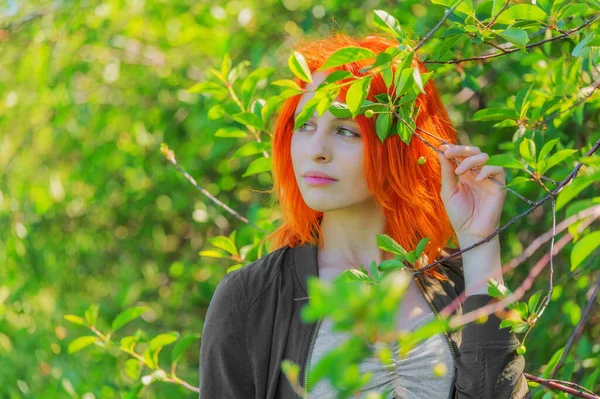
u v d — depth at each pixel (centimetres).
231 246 191
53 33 373
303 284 140
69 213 398
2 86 379
